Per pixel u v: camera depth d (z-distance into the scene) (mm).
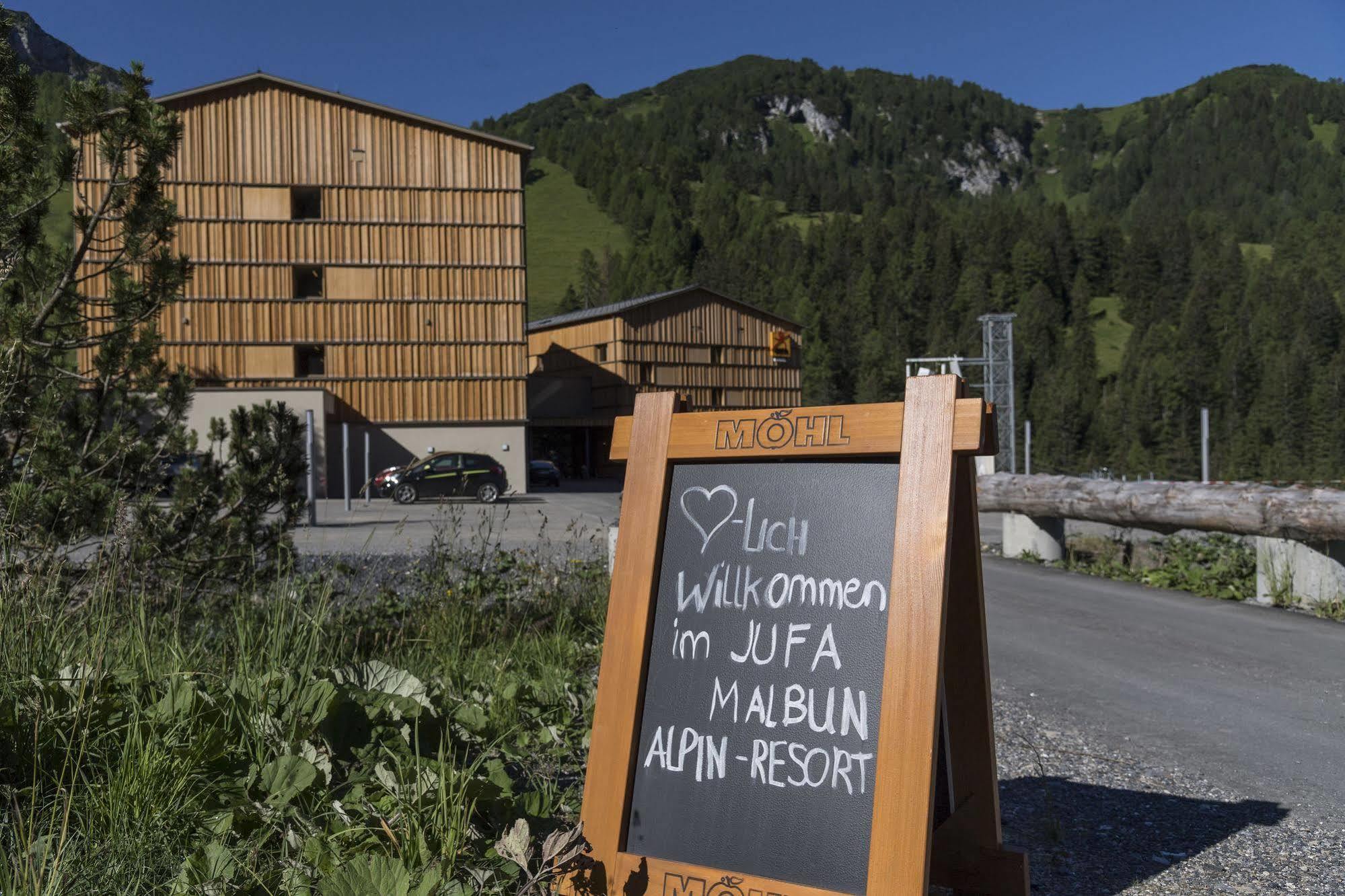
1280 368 138000
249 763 2932
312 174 37688
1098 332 187500
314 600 5543
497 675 4848
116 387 6113
